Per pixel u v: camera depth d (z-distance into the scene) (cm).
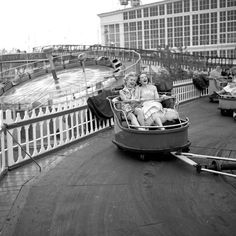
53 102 1383
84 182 597
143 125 754
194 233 409
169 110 771
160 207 486
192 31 3800
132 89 833
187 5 3794
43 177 630
